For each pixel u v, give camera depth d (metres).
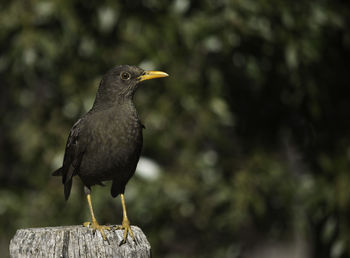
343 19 12.92
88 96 11.66
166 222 12.45
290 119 13.89
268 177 12.45
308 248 14.77
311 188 13.11
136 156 8.27
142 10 11.68
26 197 12.63
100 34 11.68
